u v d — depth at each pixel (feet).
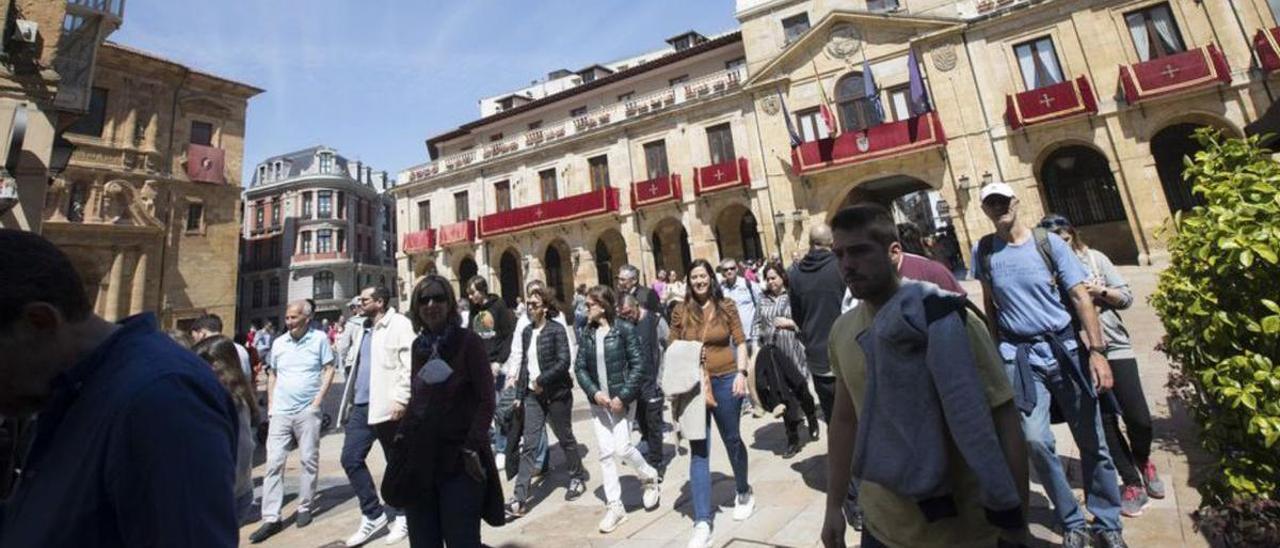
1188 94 55.72
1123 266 57.67
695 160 81.46
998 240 11.88
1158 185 56.44
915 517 6.14
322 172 161.89
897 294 6.50
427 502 10.12
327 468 25.58
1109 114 59.16
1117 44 59.82
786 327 18.15
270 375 18.69
